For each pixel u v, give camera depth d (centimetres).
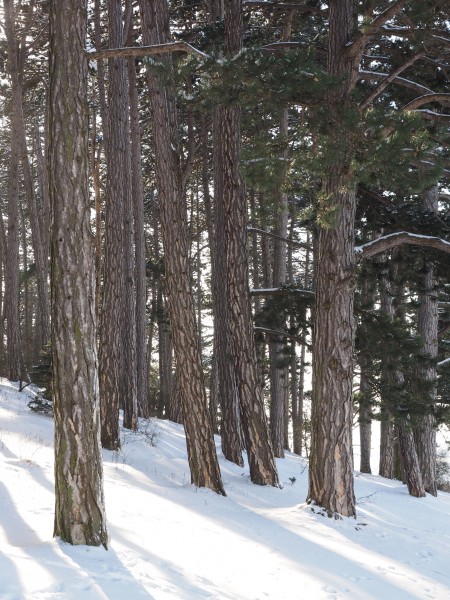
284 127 1777
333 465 1101
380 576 792
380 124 877
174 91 995
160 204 1232
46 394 1762
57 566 567
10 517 731
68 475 645
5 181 3653
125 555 644
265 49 1324
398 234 1149
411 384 1458
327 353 1107
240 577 679
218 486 1213
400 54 1216
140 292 2308
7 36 2303
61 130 654
